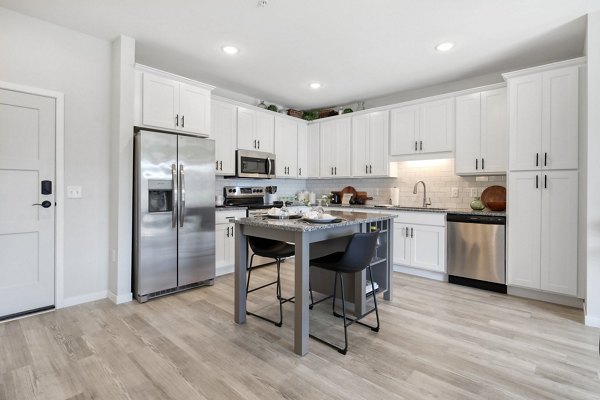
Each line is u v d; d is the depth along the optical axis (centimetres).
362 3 240
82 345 212
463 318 261
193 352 206
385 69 368
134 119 301
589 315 247
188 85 341
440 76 390
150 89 311
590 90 246
